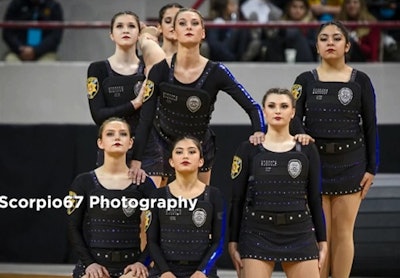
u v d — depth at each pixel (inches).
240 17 814.5
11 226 700.7
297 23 754.2
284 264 468.1
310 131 499.2
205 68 468.8
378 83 751.7
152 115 470.3
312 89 498.6
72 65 762.8
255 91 751.7
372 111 501.0
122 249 462.3
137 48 535.2
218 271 668.7
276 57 754.2
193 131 476.1
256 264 460.1
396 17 799.1
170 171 492.4
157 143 490.0
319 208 470.6
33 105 765.3
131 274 452.4
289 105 467.2
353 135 497.4
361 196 505.4
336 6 823.7
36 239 698.8
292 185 461.4
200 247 455.5
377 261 622.5
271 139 470.0
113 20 498.9
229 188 690.2
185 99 466.0
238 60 756.0
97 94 493.4
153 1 844.6
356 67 752.3
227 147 695.1
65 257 697.0
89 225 469.1
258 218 462.9
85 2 816.9
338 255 505.0
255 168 463.8
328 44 494.0
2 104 767.1
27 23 770.2
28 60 770.2
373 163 503.8
